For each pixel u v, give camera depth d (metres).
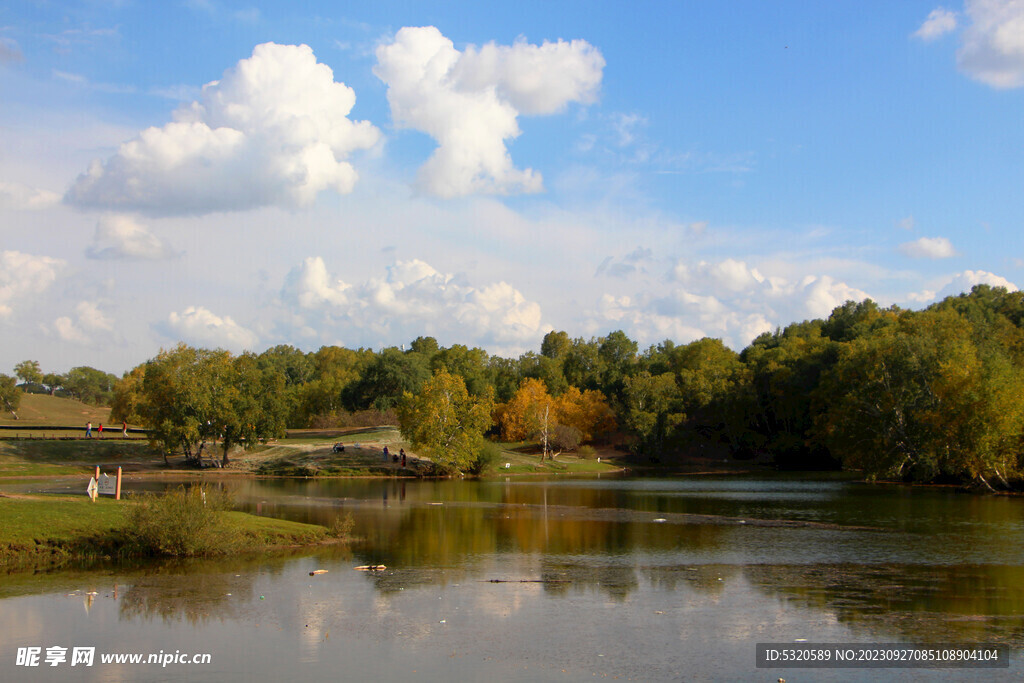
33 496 35.69
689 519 44.59
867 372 83.56
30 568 26.52
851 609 21.50
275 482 75.94
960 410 69.31
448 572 26.73
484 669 16.28
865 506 53.44
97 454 91.12
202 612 20.86
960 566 28.23
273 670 16.19
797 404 122.81
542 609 21.38
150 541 29.05
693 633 19.03
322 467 92.25
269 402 92.00
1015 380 67.56
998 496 62.47
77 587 23.66
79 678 15.69
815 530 39.09
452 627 19.50
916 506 53.12
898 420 79.94
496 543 34.00
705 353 163.12
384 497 59.53
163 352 88.31
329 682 15.44
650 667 16.45
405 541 34.44
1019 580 25.59
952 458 72.12
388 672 16.06
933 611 21.27
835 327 154.88
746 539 35.53
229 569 26.83
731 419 129.75
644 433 124.81
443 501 56.62
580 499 59.69
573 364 187.25
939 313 115.62
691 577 26.05
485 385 152.12
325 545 32.88
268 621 19.98
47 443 92.62
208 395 87.00
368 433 115.81
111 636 18.61
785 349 142.12
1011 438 66.50
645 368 177.50
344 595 22.94
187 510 29.20
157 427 87.31
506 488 73.50
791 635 18.84
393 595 23.00
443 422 94.19
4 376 169.75
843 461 107.06
